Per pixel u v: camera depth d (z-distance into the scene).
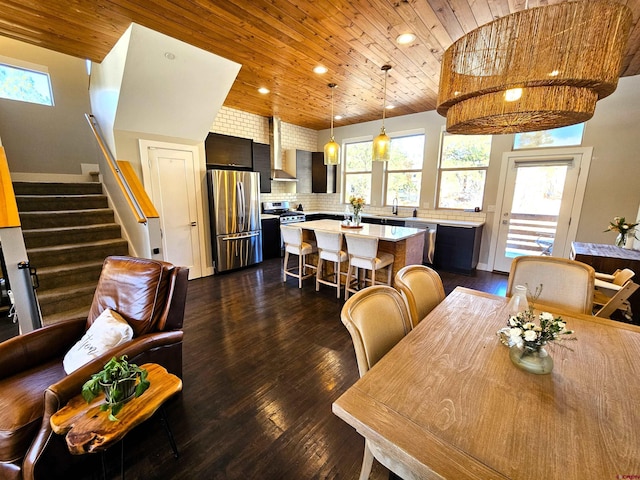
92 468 1.35
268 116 5.60
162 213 3.87
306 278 4.36
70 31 2.57
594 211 3.85
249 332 2.70
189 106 3.56
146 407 1.16
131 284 1.72
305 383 1.99
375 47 2.76
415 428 0.74
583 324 1.35
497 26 0.92
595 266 2.79
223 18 2.32
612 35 0.83
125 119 3.31
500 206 4.62
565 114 0.96
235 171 4.50
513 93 0.95
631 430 0.74
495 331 1.26
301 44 2.71
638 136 3.49
